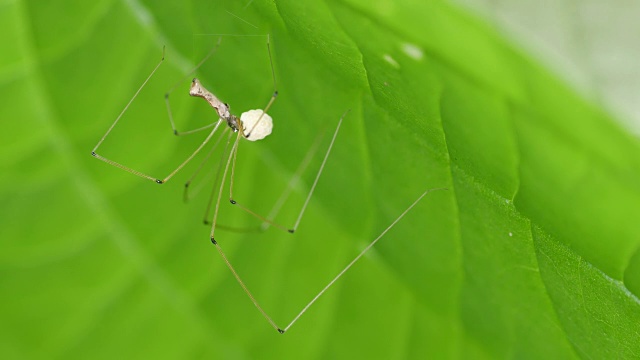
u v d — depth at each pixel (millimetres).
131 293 179
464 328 179
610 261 161
